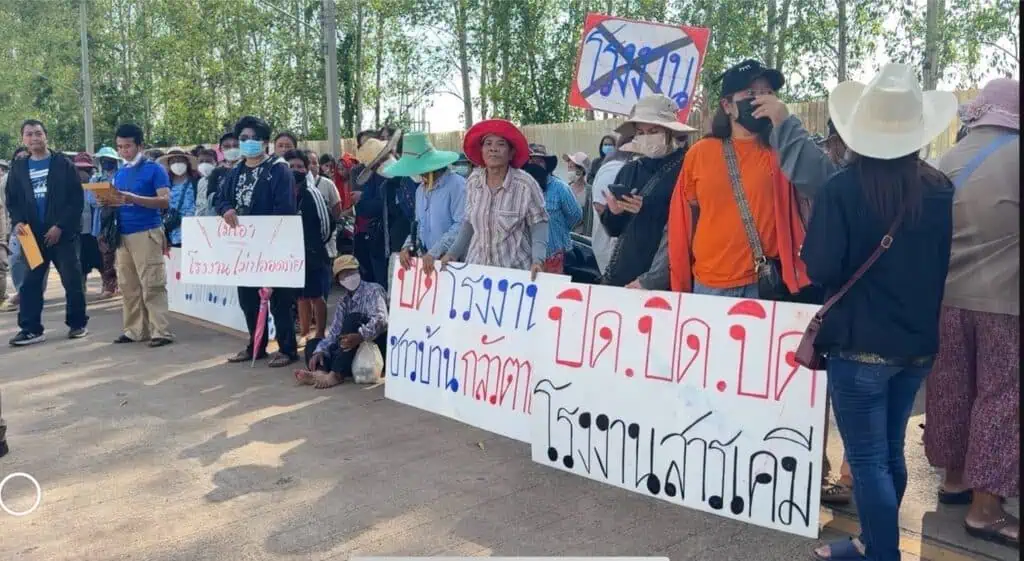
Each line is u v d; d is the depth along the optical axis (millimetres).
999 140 3662
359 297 6418
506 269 5094
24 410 5902
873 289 3053
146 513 4090
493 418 5164
